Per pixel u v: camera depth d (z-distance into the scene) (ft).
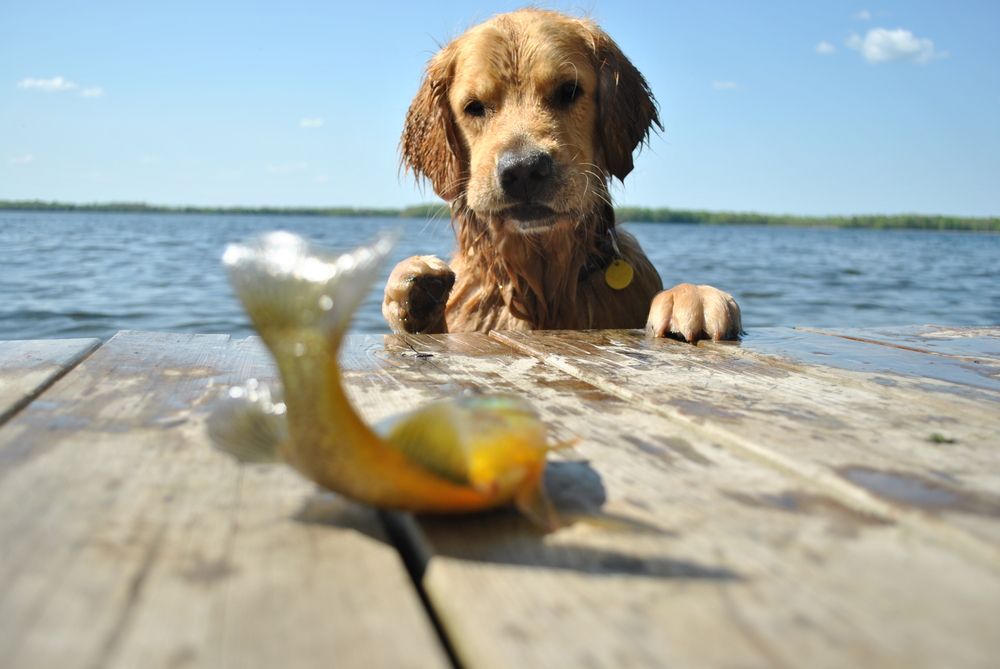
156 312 5.43
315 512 0.71
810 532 0.66
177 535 0.65
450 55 2.50
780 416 1.07
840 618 0.51
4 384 1.20
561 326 2.47
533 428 0.65
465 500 0.62
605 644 0.48
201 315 5.32
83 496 0.74
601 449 0.92
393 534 0.72
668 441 0.96
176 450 0.89
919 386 1.30
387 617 0.52
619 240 2.65
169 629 0.50
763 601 0.54
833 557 0.61
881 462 0.84
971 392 1.25
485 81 2.32
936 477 0.79
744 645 0.48
